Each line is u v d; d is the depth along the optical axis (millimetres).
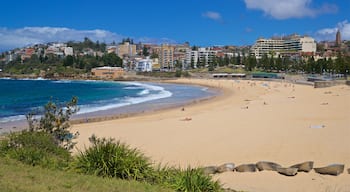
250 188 13820
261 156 19328
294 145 21484
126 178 10242
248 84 114625
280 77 138250
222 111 43594
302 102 51438
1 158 10703
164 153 21172
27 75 192875
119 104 57438
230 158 19297
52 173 9758
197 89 101000
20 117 42062
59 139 13750
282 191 13570
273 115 36750
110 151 10625
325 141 22188
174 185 9906
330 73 140625
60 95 79312
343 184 14305
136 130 30250
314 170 16109
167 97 72188
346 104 45219
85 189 8539
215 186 10359
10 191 7547
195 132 28000
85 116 42250
